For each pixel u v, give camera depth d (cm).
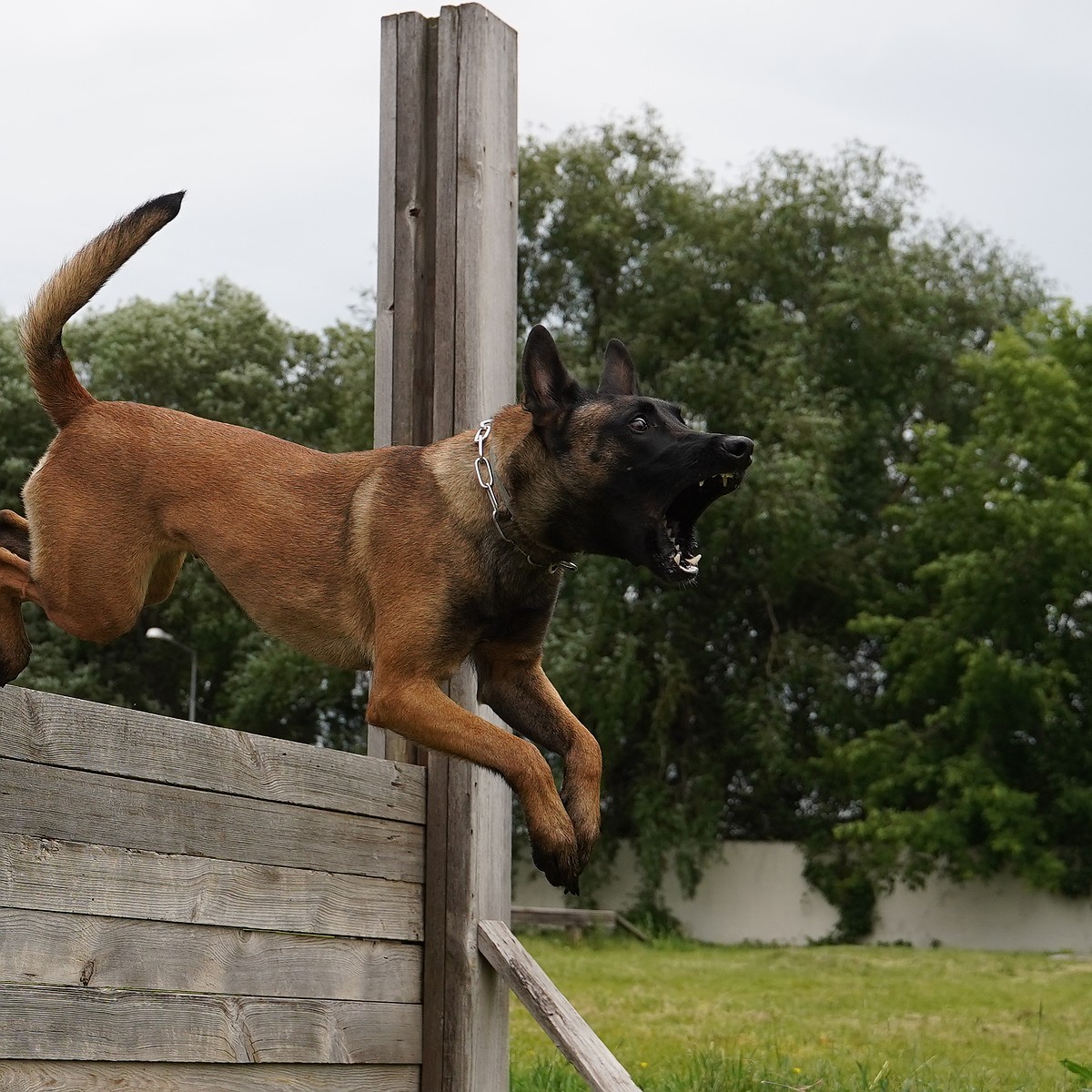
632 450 377
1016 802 2253
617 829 2611
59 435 408
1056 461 2420
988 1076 721
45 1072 335
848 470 2636
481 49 499
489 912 472
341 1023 427
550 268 2652
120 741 359
